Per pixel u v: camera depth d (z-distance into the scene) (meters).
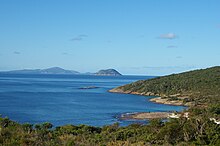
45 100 124.69
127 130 44.06
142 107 112.38
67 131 41.47
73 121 76.56
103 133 42.66
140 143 32.69
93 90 191.38
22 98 129.25
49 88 197.00
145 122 77.38
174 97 134.88
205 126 38.25
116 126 52.22
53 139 25.77
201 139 35.16
